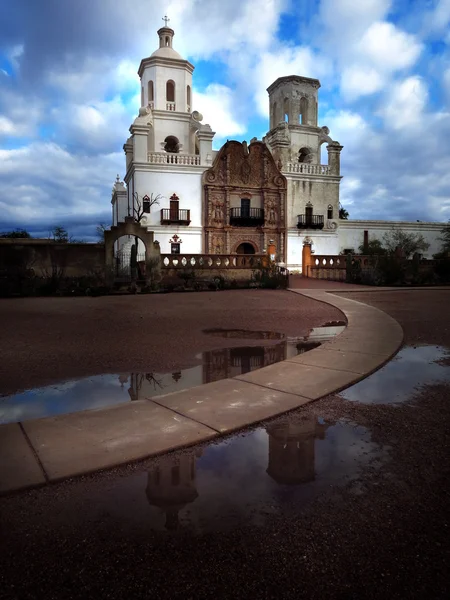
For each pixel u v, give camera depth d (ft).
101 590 6.70
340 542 7.82
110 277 72.38
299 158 155.53
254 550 7.60
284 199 140.56
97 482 10.11
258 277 79.61
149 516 8.69
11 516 8.72
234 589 6.70
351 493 9.55
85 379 19.63
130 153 147.64
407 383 18.19
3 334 30.66
